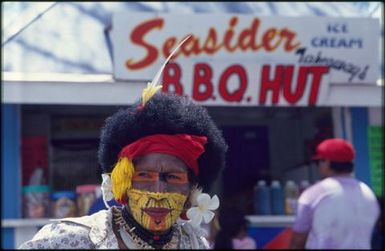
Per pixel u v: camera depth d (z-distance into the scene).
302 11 6.50
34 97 5.63
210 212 2.15
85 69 5.84
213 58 5.88
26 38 5.91
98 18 6.21
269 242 6.24
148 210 2.02
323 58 6.12
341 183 4.36
